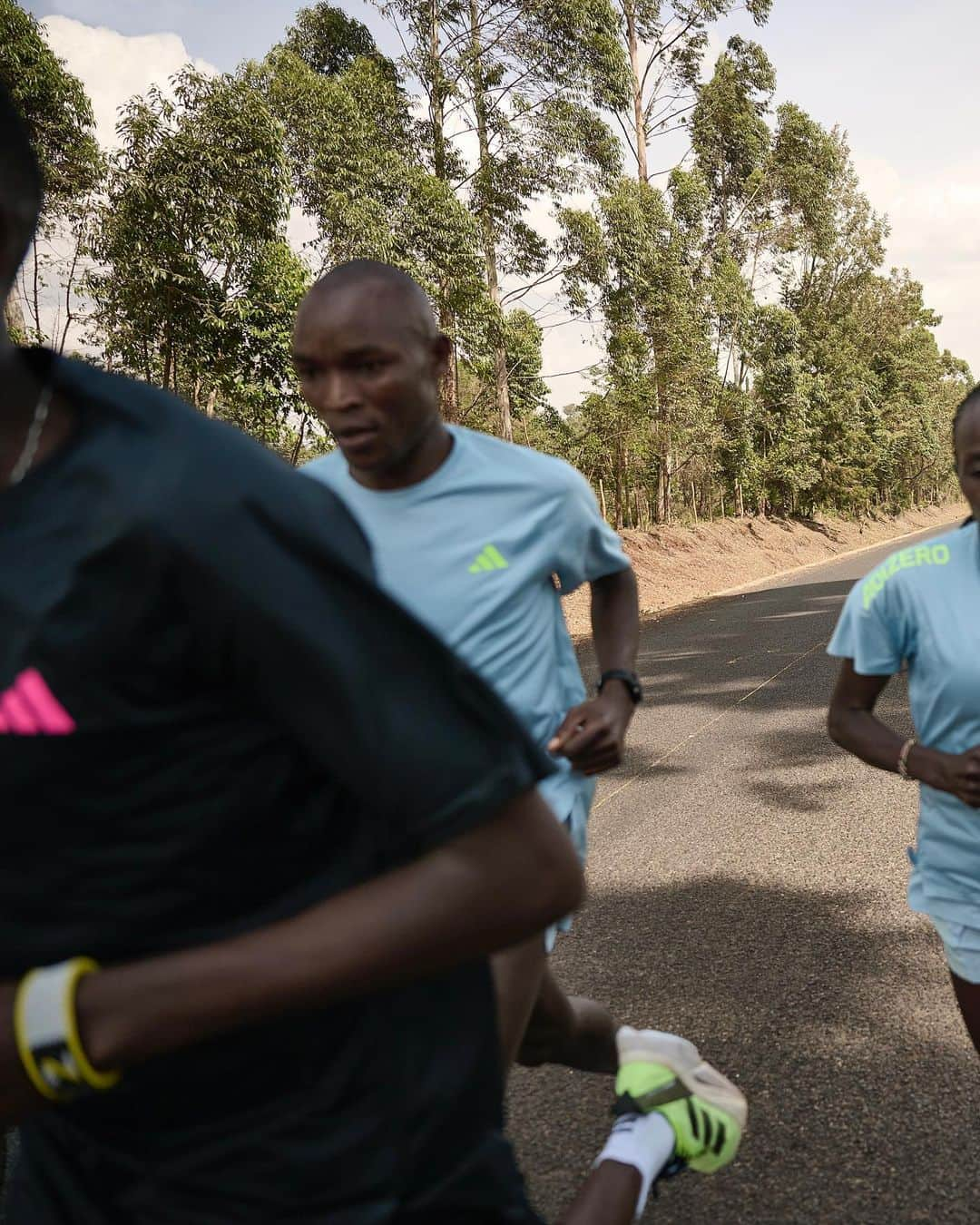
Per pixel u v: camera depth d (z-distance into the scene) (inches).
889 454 1916.8
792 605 642.2
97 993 29.1
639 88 1109.7
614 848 194.9
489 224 852.0
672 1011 128.5
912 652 80.4
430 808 29.9
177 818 30.5
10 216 27.6
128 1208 35.5
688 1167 75.9
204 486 28.2
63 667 28.3
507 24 823.1
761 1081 111.3
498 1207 38.5
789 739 272.2
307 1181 34.4
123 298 463.8
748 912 158.2
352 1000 34.6
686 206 1104.8
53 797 29.6
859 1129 101.0
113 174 455.5
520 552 76.6
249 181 464.8
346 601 29.6
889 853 179.0
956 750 78.3
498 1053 39.1
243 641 28.7
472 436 79.7
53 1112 35.2
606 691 83.4
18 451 29.0
